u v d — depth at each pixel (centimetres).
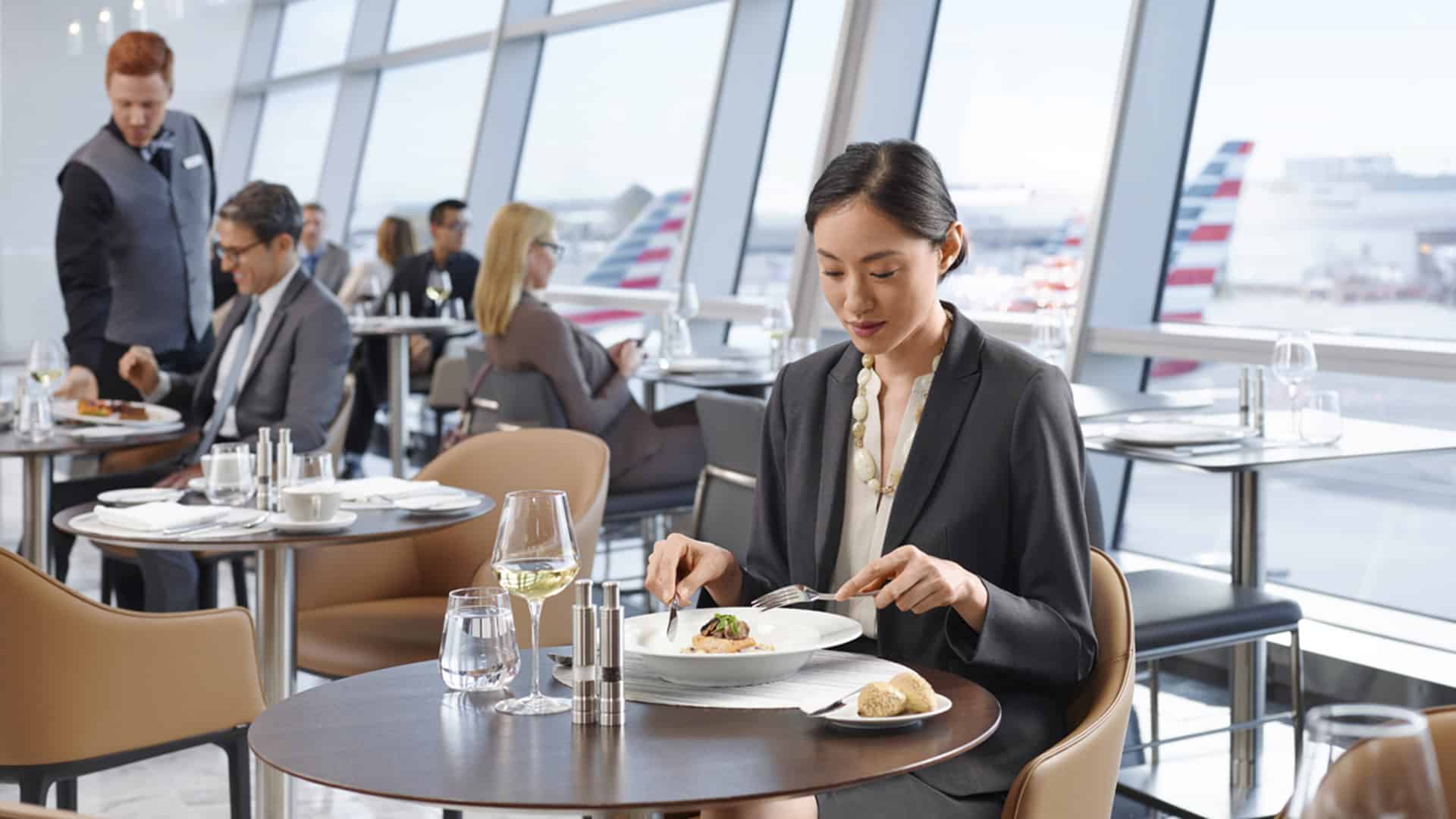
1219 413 325
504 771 116
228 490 258
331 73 958
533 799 109
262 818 244
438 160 853
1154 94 412
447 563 312
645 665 150
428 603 299
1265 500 298
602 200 700
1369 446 277
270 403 366
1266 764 314
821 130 519
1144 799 295
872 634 175
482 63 812
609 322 679
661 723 131
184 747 230
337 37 995
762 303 554
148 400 397
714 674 141
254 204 363
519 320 426
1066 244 460
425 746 124
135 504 270
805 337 532
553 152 737
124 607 388
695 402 431
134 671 222
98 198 431
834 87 515
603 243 701
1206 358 388
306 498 245
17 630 212
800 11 574
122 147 438
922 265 162
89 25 931
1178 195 421
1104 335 415
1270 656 353
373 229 917
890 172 159
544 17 716
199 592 366
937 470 169
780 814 150
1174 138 416
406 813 300
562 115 730
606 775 115
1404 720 70
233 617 236
